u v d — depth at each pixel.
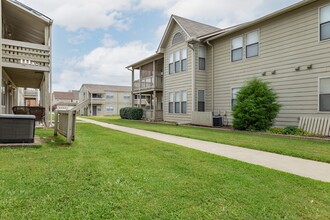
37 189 3.08
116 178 3.57
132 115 21.27
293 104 10.19
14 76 13.52
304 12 9.81
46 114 10.66
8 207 2.57
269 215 2.53
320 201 2.90
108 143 6.85
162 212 2.55
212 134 9.49
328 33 9.05
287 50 10.44
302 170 4.31
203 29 15.66
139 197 2.91
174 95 16.41
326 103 9.07
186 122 15.13
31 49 10.09
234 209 2.65
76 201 2.77
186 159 4.93
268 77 11.23
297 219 2.47
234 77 13.03
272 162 4.91
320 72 9.26
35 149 5.62
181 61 15.67
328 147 6.48
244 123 10.66
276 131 9.71
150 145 6.61
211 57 14.55
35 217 2.38
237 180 3.60
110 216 2.45
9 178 3.46
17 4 9.79
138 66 21.80
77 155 5.09
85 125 14.10
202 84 14.80
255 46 11.89
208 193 3.07
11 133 5.83
